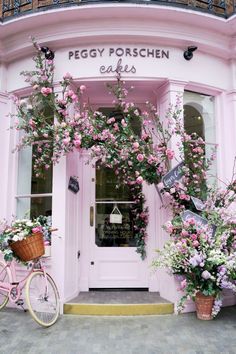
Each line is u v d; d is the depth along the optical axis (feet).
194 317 14.84
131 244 18.19
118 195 18.53
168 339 12.42
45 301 14.21
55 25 16.43
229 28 17.04
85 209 18.20
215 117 18.37
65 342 12.15
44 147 15.96
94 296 16.58
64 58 16.76
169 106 16.51
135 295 16.75
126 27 16.28
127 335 12.79
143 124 15.93
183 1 17.58
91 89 17.60
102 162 16.30
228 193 16.28
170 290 15.79
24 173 18.06
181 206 15.69
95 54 16.60
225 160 17.80
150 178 15.75
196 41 16.89
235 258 14.19
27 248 13.75
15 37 17.25
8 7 18.45
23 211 17.78
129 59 16.58
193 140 16.20
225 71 18.22
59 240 15.72
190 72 17.12
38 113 16.11
